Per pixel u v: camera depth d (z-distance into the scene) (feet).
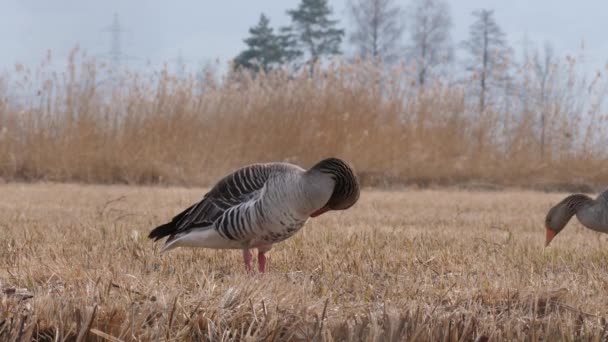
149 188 69.67
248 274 27.25
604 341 21.29
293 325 21.02
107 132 77.61
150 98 79.82
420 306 22.62
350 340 20.34
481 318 22.47
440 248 36.29
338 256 32.73
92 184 73.82
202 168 76.74
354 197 28.68
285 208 27.81
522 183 81.35
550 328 21.44
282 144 79.25
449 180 80.74
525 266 31.68
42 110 77.25
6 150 76.33
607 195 35.88
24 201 55.98
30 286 24.98
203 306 22.00
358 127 80.89
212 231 28.86
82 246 33.63
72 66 77.97
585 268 31.53
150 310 21.16
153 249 33.65
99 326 20.57
